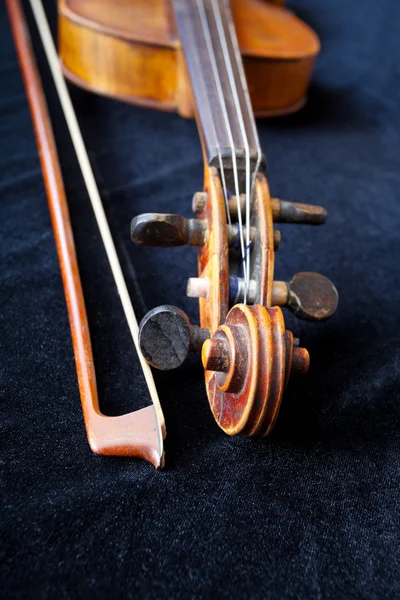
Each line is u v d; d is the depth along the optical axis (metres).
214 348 0.38
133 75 0.60
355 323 0.50
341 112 0.71
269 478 0.41
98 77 0.60
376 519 0.40
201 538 0.39
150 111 0.64
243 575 0.38
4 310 0.47
